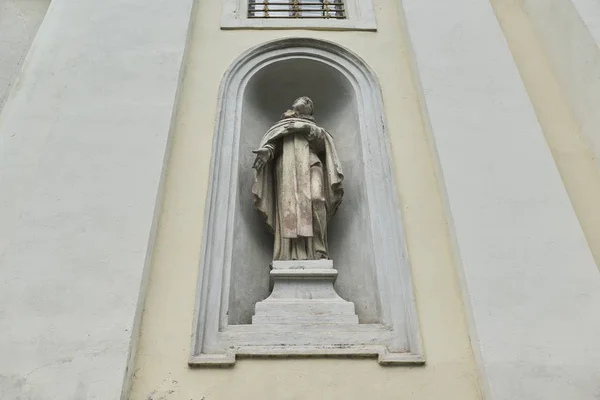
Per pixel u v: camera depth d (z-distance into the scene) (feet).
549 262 10.91
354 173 14.55
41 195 11.66
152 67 14.70
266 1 19.57
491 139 13.09
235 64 15.79
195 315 10.56
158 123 13.26
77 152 12.49
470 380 9.89
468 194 12.03
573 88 15.12
